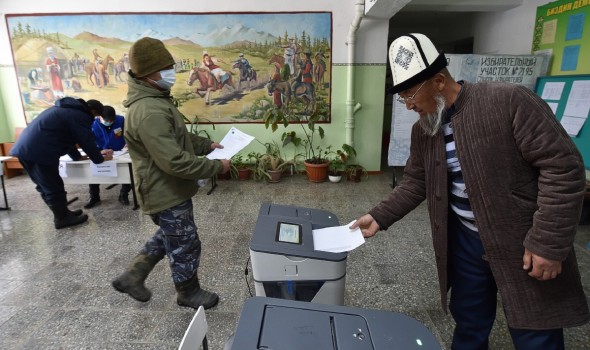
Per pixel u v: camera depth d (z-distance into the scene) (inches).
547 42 150.6
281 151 191.2
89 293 82.9
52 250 105.1
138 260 74.2
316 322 28.9
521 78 152.2
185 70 179.3
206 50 177.5
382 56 179.6
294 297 48.2
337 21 174.7
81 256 101.3
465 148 38.0
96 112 122.3
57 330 70.1
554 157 33.2
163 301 79.4
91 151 119.4
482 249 44.9
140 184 64.9
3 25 175.2
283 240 47.6
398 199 50.7
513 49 176.2
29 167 113.6
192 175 62.1
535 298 38.0
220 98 183.5
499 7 173.9
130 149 64.7
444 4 170.6
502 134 35.9
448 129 41.1
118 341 67.1
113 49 177.3
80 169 131.5
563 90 134.6
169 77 64.0
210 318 73.5
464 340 50.8
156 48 61.0
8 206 140.9
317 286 47.3
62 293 82.9
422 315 74.3
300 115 186.2
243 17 173.6
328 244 47.6
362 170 181.2
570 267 37.6
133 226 123.0
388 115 297.0
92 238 113.4
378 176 189.3
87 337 68.2
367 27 175.8
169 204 65.5
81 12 172.7
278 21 174.2
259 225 51.1
